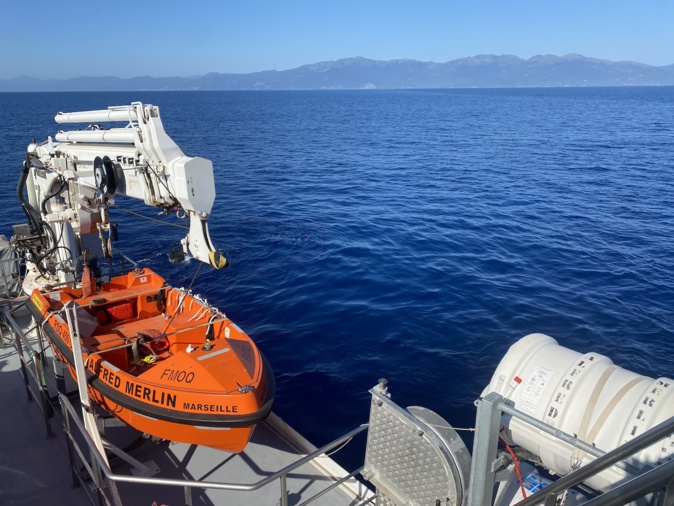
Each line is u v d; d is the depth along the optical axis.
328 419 9.08
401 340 11.78
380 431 3.50
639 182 32.69
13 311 8.06
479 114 117.19
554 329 12.40
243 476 5.55
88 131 7.82
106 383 5.92
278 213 24.59
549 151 49.66
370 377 10.33
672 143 55.41
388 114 119.94
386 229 21.78
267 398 5.85
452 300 14.06
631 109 132.00
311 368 10.63
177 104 181.62
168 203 6.37
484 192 30.12
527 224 22.45
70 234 8.88
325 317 13.03
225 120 95.31
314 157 46.19
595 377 3.21
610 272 16.31
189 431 5.51
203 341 7.30
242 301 14.09
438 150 51.50
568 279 15.73
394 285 15.20
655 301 14.02
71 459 5.15
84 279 7.66
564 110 129.62
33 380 7.23
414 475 3.30
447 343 11.69
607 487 2.97
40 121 81.75
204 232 6.08
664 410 2.87
